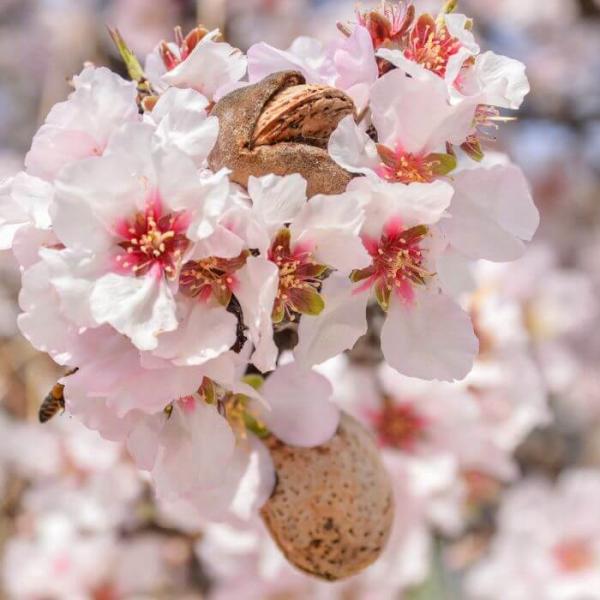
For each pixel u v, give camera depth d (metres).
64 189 0.36
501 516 0.71
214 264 0.36
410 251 0.38
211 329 0.36
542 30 1.04
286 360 0.41
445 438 0.54
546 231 1.07
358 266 0.36
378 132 0.37
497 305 0.55
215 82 0.39
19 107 1.08
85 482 0.65
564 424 0.86
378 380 0.53
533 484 0.73
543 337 0.69
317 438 0.40
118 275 0.36
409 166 0.38
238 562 0.61
